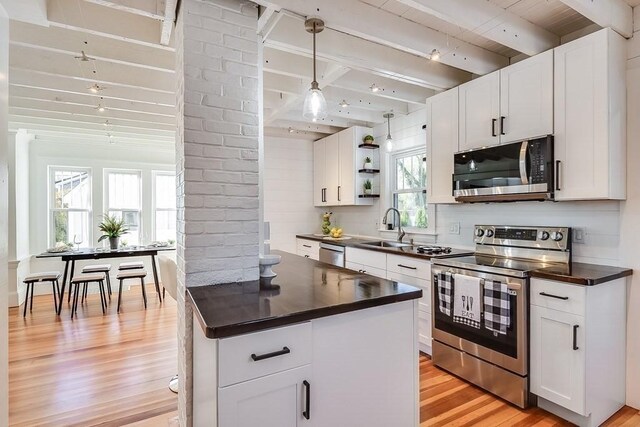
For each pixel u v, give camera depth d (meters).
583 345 1.94
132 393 2.43
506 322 2.25
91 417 2.16
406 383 1.63
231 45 1.85
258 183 1.93
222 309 1.36
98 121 4.17
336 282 1.87
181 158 1.81
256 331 1.23
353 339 1.47
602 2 2.01
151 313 4.29
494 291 2.32
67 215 5.46
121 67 2.97
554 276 2.05
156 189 6.08
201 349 1.44
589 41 2.13
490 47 2.73
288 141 5.36
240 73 1.88
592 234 2.38
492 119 2.68
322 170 5.25
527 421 2.08
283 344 1.29
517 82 2.51
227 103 1.84
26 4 1.81
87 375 2.69
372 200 4.67
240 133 1.87
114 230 4.92
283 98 3.71
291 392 1.31
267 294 1.60
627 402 2.22
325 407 1.40
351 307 1.44
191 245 1.74
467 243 3.30
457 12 2.02
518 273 2.19
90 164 5.54
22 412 2.21
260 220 2.07
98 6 2.12
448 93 3.07
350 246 3.93
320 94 2.02
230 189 1.84
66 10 2.04
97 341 3.38
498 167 2.58
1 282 1.75
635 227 2.18
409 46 2.36
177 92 1.94
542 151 2.31
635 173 2.16
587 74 2.14
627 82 2.18
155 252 4.86
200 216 1.77
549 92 2.32
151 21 2.26
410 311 1.65
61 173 5.42
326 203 5.14
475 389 2.45
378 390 1.54
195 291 1.67
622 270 2.16
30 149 5.13
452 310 2.62
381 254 3.44
